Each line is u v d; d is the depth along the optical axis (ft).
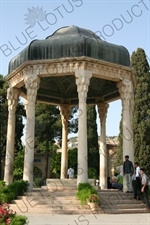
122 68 62.03
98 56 59.11
